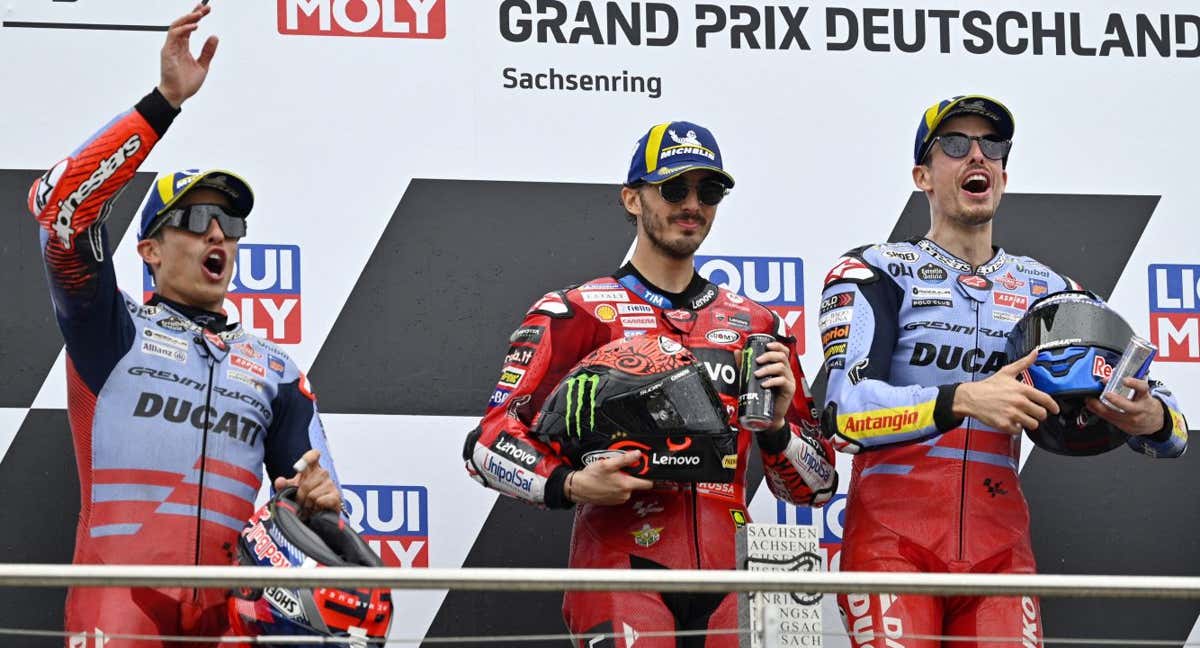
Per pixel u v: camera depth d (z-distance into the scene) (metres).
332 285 21.14
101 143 16.97
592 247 21.75
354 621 15.97
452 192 21.53
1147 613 21.58
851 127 22.22
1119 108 22.58
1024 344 18.58
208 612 17.64
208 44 17.41
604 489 17.34
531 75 21.86
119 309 17.84
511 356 18.97
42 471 20.28
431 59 21.69
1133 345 17.95
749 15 22.25
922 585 13.78
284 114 21.33
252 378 18.44
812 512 21.34
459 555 20.95
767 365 17.86
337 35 21.55
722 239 21.78
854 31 22.39
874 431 18.45
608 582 13.51
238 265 20.98
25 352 20.41
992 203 19.72
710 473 17.59
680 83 22.06
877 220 22.12
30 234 20.64
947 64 22.48
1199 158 22.62
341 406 20.95
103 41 21.14
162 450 17.78
